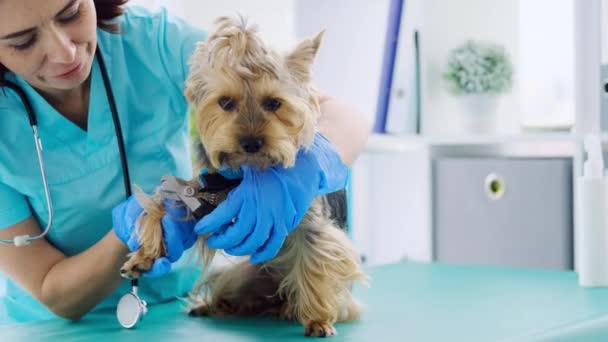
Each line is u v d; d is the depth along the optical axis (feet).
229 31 3.42
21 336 3.78
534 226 6.78
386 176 8.08
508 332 3.50
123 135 4.43
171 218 3.63
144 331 3.78
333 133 4.25
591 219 4.74
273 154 3.43
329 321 3.62
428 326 3.70
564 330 3.53
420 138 6.83
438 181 7.45
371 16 8.12
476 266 5.73
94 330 3.87
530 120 7.54
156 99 4.54
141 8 4.79
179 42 4.60
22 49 3.61
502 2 7.53
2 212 4.17
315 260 3.72
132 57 4.52
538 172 6.73
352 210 8.32
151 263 3.63
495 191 7.06
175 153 4.66
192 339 3.55
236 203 3.49
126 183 4.33
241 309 4.25
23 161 4.23
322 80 8.04
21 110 4.22
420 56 7.42
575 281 4.99
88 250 4.12
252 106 3.41
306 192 3.57
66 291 4.01
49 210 4.07
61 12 3.57
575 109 6.09
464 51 7.24
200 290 4.34
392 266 5.80
